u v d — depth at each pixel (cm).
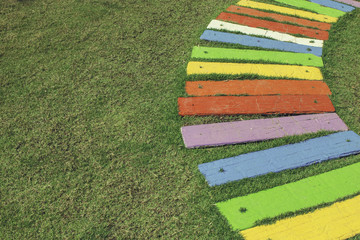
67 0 611
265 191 326
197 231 296
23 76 448
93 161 348
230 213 308
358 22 593
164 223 302
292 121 399
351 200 322
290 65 482
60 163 346
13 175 335
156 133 378
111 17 571
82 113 399
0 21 548
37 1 605
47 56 484
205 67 470
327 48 521
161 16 578
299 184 334
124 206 313
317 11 623
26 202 314
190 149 363
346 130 392
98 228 297
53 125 384
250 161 353
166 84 442
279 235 293
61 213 307
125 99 419
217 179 334
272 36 542
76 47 502
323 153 364
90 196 319
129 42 515
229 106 411
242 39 532
